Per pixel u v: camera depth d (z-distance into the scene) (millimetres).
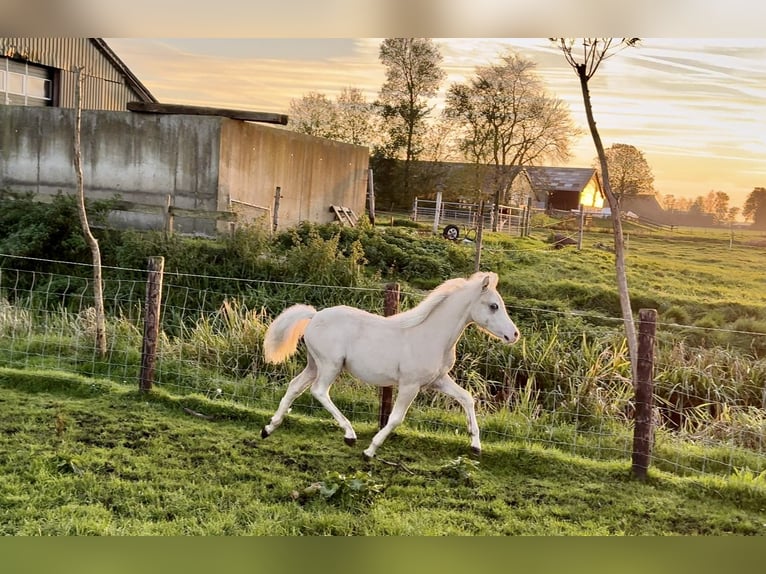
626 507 4547
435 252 13102
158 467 4719
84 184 12555
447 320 5027
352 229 13102
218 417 5824
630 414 6512
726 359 7742
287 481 4613
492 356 7414
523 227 18266
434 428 5910
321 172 15180
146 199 12219
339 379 6684
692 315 11586
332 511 4258
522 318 10203
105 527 3865
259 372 6910
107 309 9266
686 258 16062
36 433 5184
